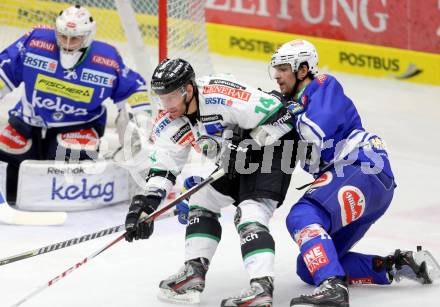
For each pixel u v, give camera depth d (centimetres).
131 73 1542
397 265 1094
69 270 1012
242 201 1027
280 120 1014
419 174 1780
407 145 1989
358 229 1083
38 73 1494
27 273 1178
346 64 2584
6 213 1418
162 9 1631
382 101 2333
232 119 1016
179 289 1046
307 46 1106
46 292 1102
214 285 1129
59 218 1421
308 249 990
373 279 1103
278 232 1394
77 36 1443
